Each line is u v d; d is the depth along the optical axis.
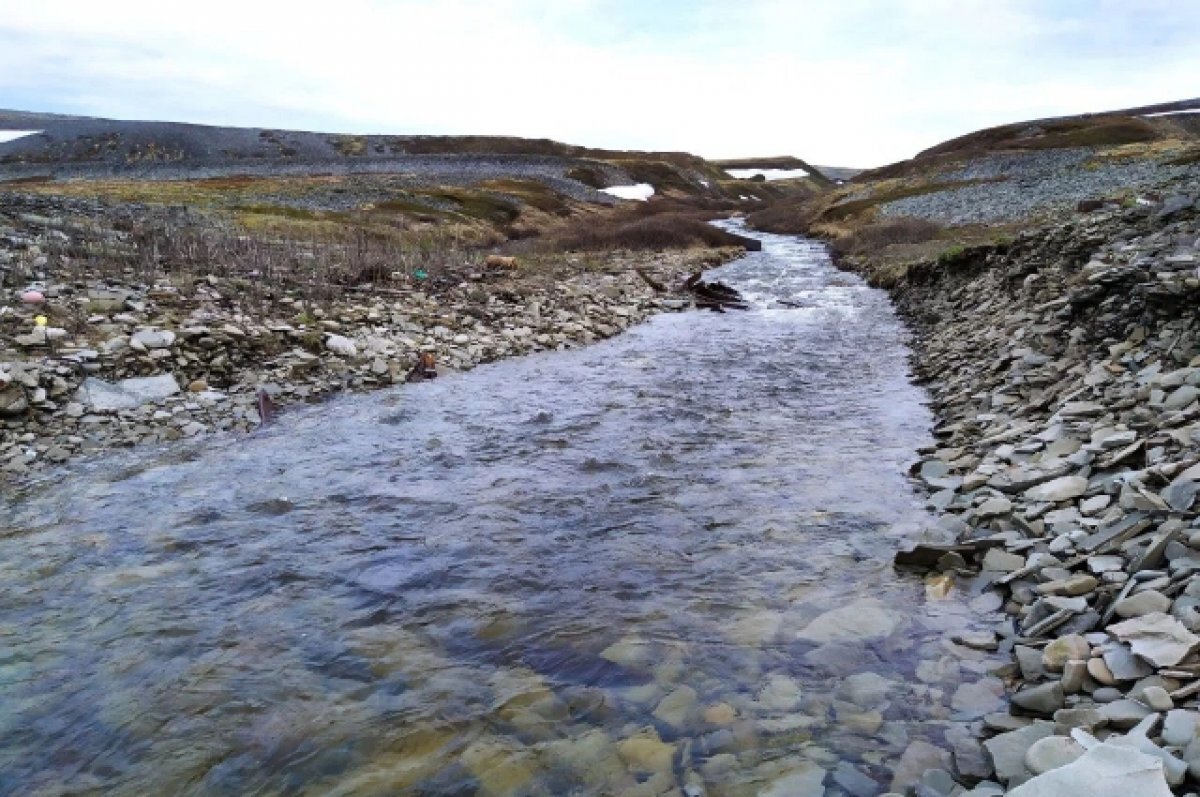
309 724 4.51
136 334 12.47
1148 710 3.75
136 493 8.42
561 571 6.54
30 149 108.44
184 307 14.28
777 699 4.59
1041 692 4.21
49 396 10.52
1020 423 9.23
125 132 118.69
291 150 121.31
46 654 5.31
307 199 49.53
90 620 5.77
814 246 49.41
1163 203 14.76
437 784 3.99
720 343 18.09
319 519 7.74
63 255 16.42
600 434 10.71
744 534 7.21
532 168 98.69
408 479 8.94
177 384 11.77
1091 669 4.27
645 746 4.22
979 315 16.11
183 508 8.00
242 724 4.54
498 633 5.53
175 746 4.35
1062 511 6.32
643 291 25.38
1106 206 23.16
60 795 4.01
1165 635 4.25
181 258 17.88
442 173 82.12
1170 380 7.78
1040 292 14.16
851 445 10.03
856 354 16.58
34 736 4.46
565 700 4.68
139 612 5.88
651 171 113.19
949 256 21.62
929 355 15.25
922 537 6.82
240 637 5.52
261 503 8.16
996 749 3.84
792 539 7.05
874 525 7.28
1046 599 5.14
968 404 11.10
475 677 4.97
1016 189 44.81
